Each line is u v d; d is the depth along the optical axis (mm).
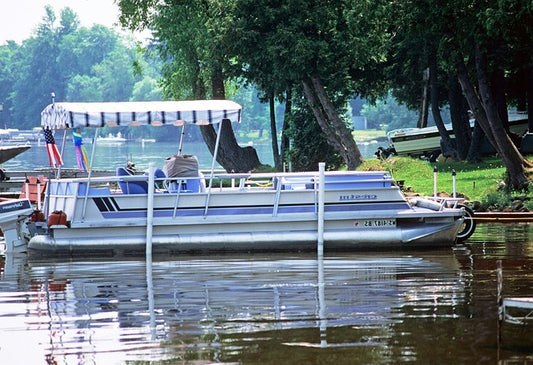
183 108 38281
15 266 35344
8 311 26484
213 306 26672
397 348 21562
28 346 22344
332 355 21047
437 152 91938
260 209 38281
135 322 24734
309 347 21750
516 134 83438
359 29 74062
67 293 29219
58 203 39062
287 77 78562
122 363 20750
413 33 59188
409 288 29062
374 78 100875
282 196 38375
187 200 37969
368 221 38500
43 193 50062
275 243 38125
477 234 43344
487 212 50875
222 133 92062
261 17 78312
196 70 89688
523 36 53625
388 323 24078
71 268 34656
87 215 37844
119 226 37688
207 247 37906
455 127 85625
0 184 73938
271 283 30438
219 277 31859
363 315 25078
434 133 92125
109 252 37719
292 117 88938
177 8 87500
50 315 25844
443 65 62031
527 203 52719
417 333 22969
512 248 38031
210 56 81438
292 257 36688
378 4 60375
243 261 35688
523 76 89875
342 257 36500
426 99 98188
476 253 36812
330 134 81500
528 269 32438
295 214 38344
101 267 34750
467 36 55531
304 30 78625
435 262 34625
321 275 31984
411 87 105188
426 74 96375
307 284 30141
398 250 38375
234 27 77438
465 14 54812
